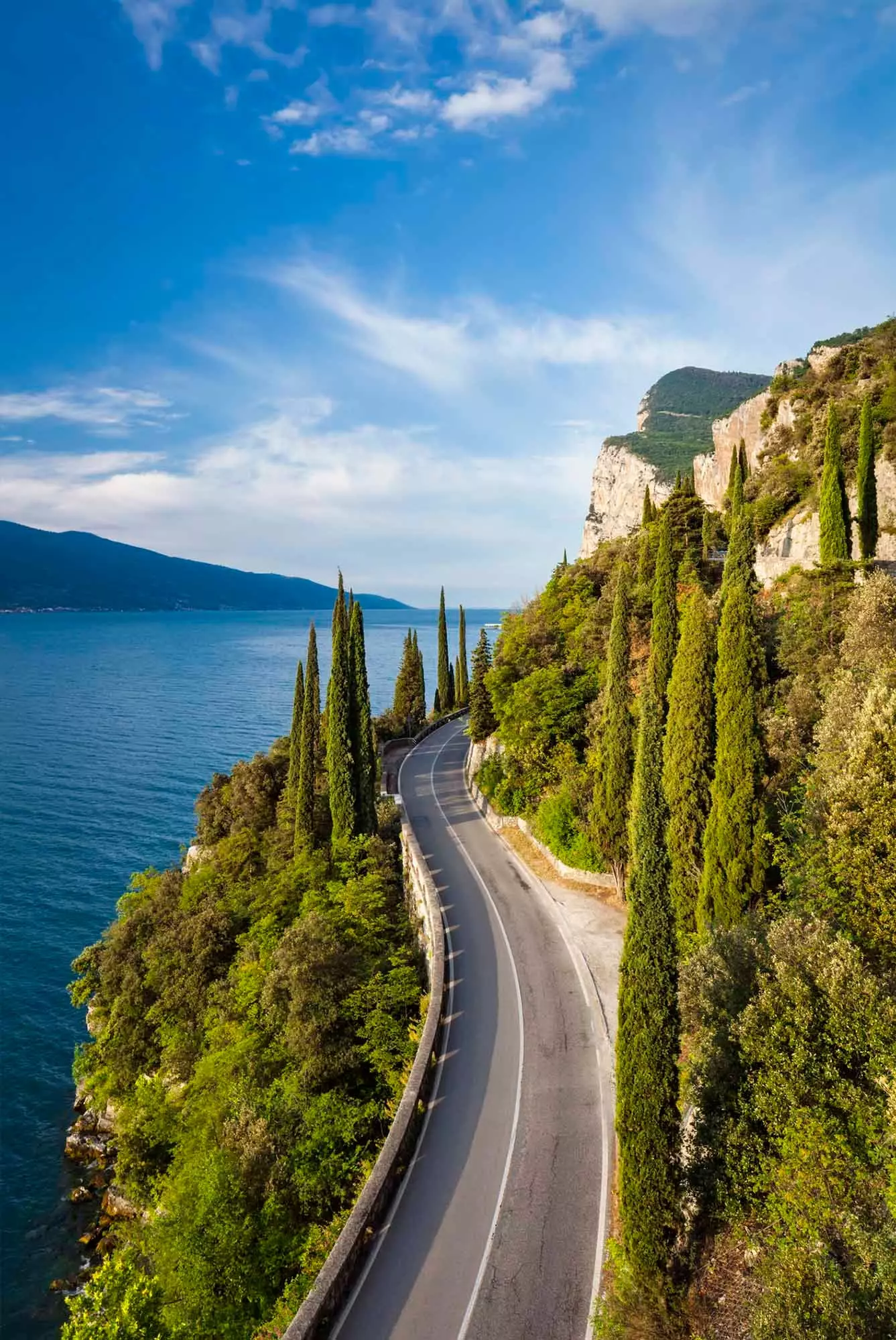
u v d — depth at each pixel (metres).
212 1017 35.12
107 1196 33.09
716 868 25.25
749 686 25.03
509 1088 24.23
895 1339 11.24
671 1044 16.23
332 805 44.66
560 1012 28.39
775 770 26.39
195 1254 21.61
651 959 16.39
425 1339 15.87
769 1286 13.45
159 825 76.75
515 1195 19.80
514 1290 16.94
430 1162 21.12
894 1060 14.01
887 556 40.50
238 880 47.12
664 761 29.45
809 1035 15.19
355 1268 17.66
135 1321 20.86
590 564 66.12
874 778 18.89
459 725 87.56
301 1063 27.64
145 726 127.88
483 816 52.19
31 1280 29.72
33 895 60.19
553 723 46.09
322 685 183.00
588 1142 21.73
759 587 33.16
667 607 35.00
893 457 43.53
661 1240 15.71
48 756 103.94
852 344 57.34
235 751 108.62
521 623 60.16
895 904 17.52
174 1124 30.78
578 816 41.62
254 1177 23.50
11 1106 39.19
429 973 31.59
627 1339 14.83
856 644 26.80
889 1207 12.41
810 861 20.42
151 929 45.44
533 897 38.34
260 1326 19.52
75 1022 45.78
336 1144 24.42
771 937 18.02
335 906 36.31
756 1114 15.26
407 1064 26.52
